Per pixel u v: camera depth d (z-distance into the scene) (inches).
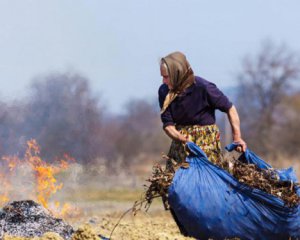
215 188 725.9
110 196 1782.7
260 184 728.3
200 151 738.8
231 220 724.0
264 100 3599.9
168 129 751.7
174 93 748.6
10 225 788.0
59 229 790.5
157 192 737.6
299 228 733.3
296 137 3280.0
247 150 756.0
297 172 2476.6
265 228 725.3
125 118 3686.0
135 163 3400.6
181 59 745.0
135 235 852.6
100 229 911.7
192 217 724.0
